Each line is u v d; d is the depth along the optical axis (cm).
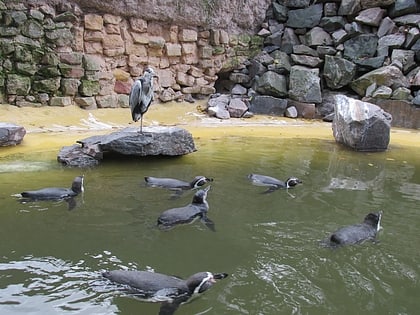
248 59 1627
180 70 1462
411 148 1047
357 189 700
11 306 345
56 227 502
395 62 1427
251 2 1614
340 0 1574
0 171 717
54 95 1169
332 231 514
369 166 866
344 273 415
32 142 909
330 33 1576
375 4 1530
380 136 1008
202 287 355
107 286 367
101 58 1259
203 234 493
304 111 1443
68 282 382
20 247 448
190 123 1259
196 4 1446
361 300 372
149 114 1284
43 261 420
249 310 350
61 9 1167
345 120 1034
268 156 916
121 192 634
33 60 1131
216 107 1377
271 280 398
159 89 1400
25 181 673
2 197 595
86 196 610
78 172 736
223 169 793
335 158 926
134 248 454
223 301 361
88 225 509
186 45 1459
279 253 452
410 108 1326
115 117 1204
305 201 626
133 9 1297
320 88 1472
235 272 410
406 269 426
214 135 1120
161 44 1385
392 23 1498
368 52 1497
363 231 492
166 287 352
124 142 806
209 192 648
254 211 576
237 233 500
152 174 742
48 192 589
